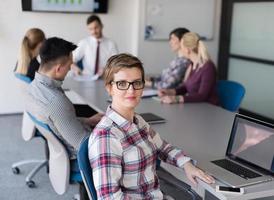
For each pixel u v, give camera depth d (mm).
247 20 5414
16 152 3982
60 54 2174
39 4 5027
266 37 5102
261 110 5320
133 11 5523
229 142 1944
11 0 4953
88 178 1602
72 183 2332
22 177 3426
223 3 5797
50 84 2188
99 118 2604
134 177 1565
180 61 3643
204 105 3096
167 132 2352
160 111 2854
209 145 2131
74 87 3562
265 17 5078
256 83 5359
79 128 2193
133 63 1589
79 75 4125
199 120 2639
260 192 1586
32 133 3111
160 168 2236
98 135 1525
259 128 1809
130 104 1584
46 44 2195
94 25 4414
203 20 5793
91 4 5258
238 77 5695
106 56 4512
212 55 5977
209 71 3260
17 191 3162
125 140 1547
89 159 1567
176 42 3656
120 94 1583
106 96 3219
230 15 5707
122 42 5586
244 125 1886
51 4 5074
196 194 2086
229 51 5816
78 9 5215
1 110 5230
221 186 1614
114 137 1520
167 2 5516
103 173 1480
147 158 1598
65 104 2178
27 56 3344
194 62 3395
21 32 5086
